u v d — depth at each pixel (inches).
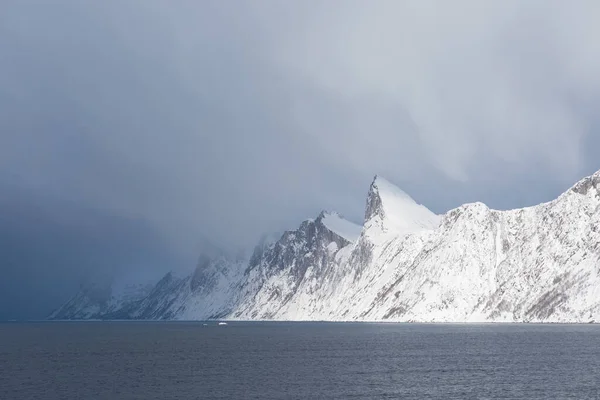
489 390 4082.2
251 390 4242.1
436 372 5004.9
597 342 7214.6
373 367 5447.8
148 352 7519.7
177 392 4188.0
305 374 5044.3
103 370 5472.4
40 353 7514.8
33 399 3949.3
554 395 3858.3
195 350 7760.8
